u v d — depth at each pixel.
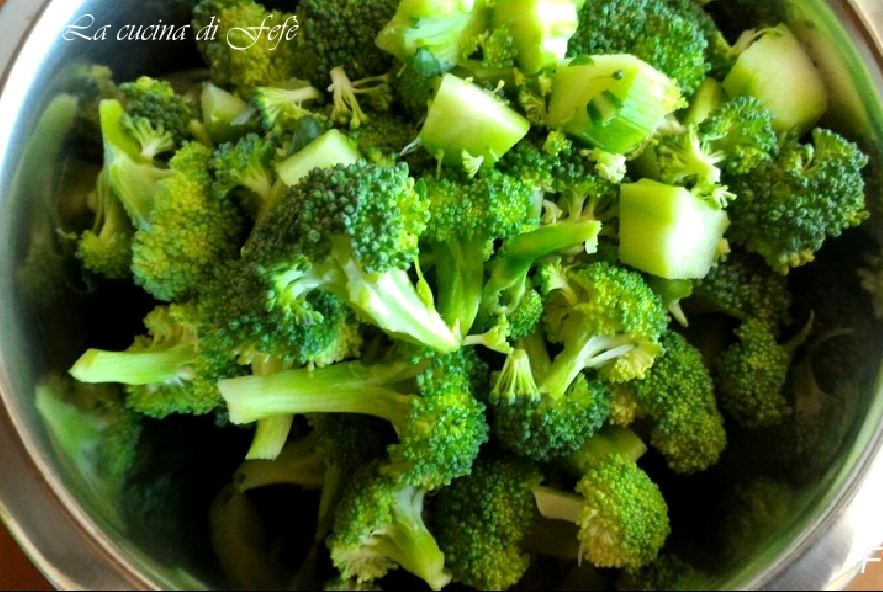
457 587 0.29
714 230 0.28
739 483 0.29
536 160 0.27
